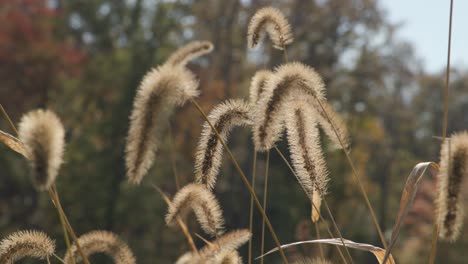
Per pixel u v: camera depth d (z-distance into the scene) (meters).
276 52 28.58
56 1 39.88
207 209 3.52
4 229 26.88
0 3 33.91
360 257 28.62
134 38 33.59
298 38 33.19
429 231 24.72
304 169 3.42
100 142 31.20
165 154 29.36
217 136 3.38
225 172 31.31
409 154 53.12
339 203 28.42
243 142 31.44
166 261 25.61
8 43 32.28
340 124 3.53
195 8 34.09
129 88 30.67
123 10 34.88
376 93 38.78
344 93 35.88
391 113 50.94
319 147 3.47
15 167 29.91
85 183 27.45
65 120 33.16
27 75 32.75
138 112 2.67
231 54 33.91
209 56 34.34
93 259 13.30
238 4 33.41
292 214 28.50
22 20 32.88
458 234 2.41
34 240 3.29
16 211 28.95
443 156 2.46
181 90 2.81
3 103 32.66
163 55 32.50
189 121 29.89
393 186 50.03
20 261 6.18
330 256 11.59
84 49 37.50
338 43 34.53
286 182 29.91
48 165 2.20
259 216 29.38
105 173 28.03
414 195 3.26
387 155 48.78
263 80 3.72
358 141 37.84
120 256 3.50
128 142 2.66
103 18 35.78
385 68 37.59
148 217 27.69
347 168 28.38
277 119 3.23
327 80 34.25
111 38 36.22
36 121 2.22
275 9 4.07
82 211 27.25
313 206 3.64
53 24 36.44
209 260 3.29
